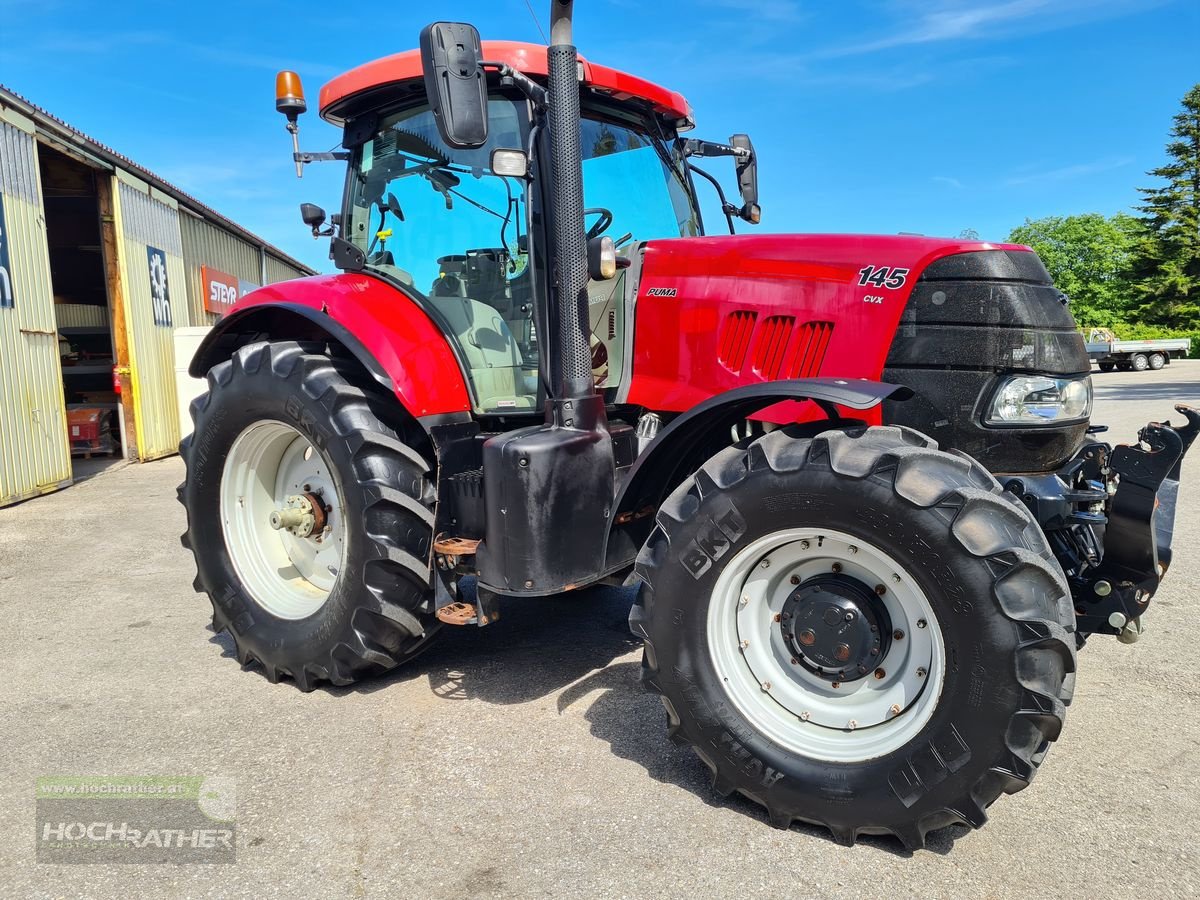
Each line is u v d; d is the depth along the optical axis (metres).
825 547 2.22
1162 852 2.07
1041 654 1.92
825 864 2.05
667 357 3.02
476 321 3.17
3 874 2.10
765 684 2.30
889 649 2.17
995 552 1.92
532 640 3.67
